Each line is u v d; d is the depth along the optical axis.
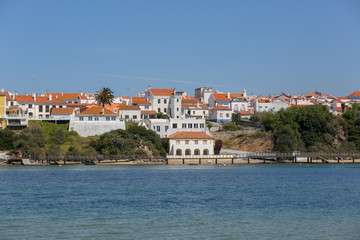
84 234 56.22
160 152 165.88
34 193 88.44
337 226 60.72
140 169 143.25
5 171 130.75
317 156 169.00
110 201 79.62
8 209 71.44
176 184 104.31
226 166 159.00
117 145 159.00
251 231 58.00
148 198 83.19
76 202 78.38
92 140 164.00
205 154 169.25
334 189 97.06
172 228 59.28
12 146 154.12
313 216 66.88
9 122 165.50
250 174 129.38
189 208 73.06
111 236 55.38
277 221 63.50
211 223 62.16
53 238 54.47
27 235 55.72
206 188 97.69
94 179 113.56
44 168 142.00
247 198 83.69
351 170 145.38
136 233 56.72
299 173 133.75
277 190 95.06
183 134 170.75
